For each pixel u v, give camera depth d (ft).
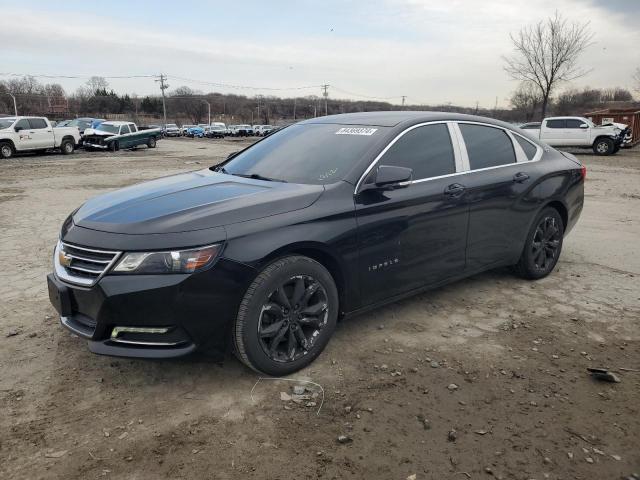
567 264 18.95
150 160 72.08
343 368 11.24
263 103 430.61
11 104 329.52
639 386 10.66
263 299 10.18
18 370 11.10
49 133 82.33
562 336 12.94
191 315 9.64
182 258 9.50
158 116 403.13
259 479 7.94
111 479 7.92
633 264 19.02
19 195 36.32
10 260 19.19
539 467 8.25
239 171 13.94
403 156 12.95
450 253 13.79
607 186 42.93
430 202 12.98
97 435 8.96
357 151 12.62
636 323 13.74
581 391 10.46
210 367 11.23
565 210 17.43
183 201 11.05
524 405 9.93
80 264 10.14
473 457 8.46
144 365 11.31
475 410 9.75
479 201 14.23
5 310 14.34
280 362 10.66
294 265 10.54
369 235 11.80
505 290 16.08
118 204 11.29
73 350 12.01
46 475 7.98
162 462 8.30
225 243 9.82
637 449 8.70
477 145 14.92
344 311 11.91
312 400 10.02
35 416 9.48
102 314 9.67
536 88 143.54
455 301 15.14
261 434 9.00
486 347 12.30
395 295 12.82
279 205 10.78
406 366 11.35
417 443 8.79
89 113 365.40
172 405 9.86
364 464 8.28
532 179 15.85
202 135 212.64
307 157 13.25
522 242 15.98
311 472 8.09
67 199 34.45
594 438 8.97
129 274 9.50
